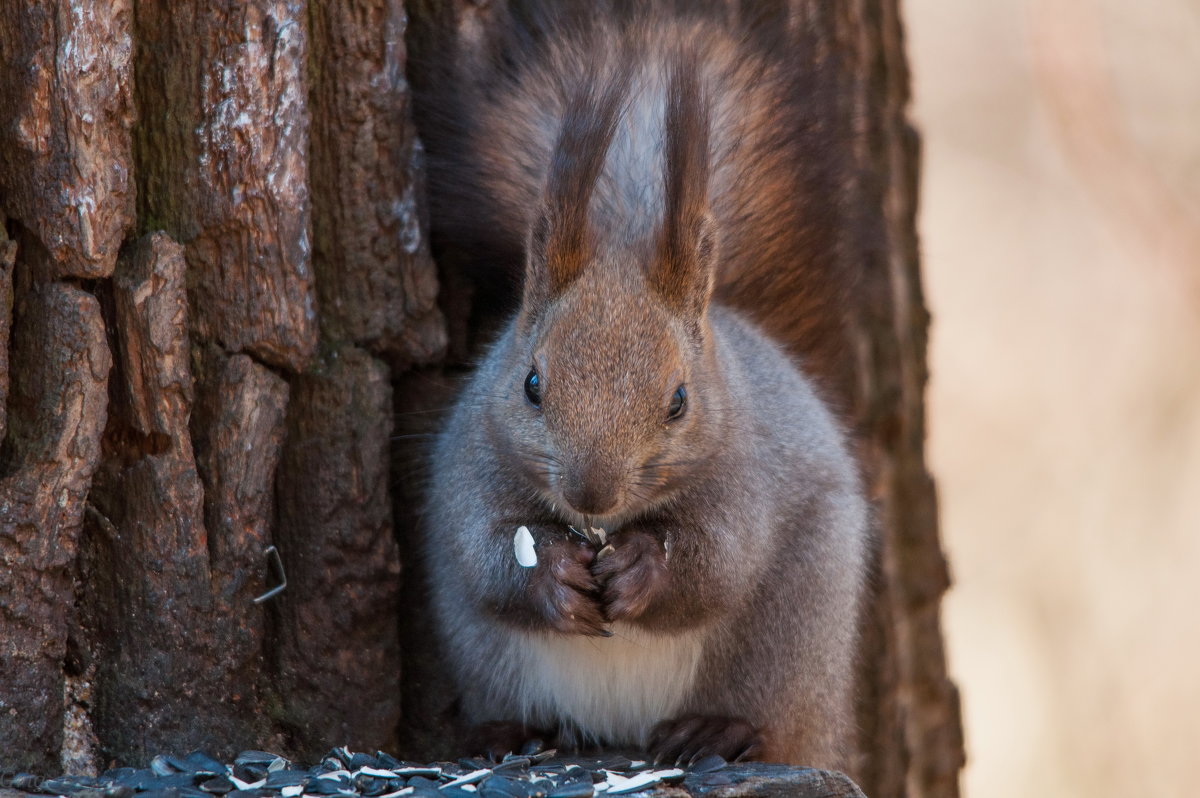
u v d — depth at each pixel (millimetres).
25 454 8961
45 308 8992
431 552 10695
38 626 8945
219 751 9625
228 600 9625
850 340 12719
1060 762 18812
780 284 12227
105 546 9398
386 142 10289
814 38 12430
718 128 11953
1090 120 19922
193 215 9539
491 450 9867
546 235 9562
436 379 10820
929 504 13500
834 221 12398
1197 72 21312
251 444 9672
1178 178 20938
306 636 10055
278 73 9539
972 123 23672
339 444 10141
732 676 10555
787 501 10539
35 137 8891
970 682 19594
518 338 9703
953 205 23672
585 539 9906
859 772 12516
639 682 10594
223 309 9625
